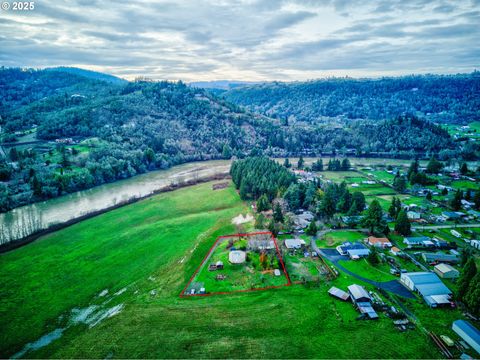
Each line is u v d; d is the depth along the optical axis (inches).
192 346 2126.0
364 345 2068.2
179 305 2571.4
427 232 3914.9
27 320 2586.1
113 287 3002.0
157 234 4094.5
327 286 2765.7
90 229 4429.1
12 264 3459.6
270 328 2256.4
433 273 2810.0
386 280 2851.9
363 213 4667.8
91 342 2241.6
